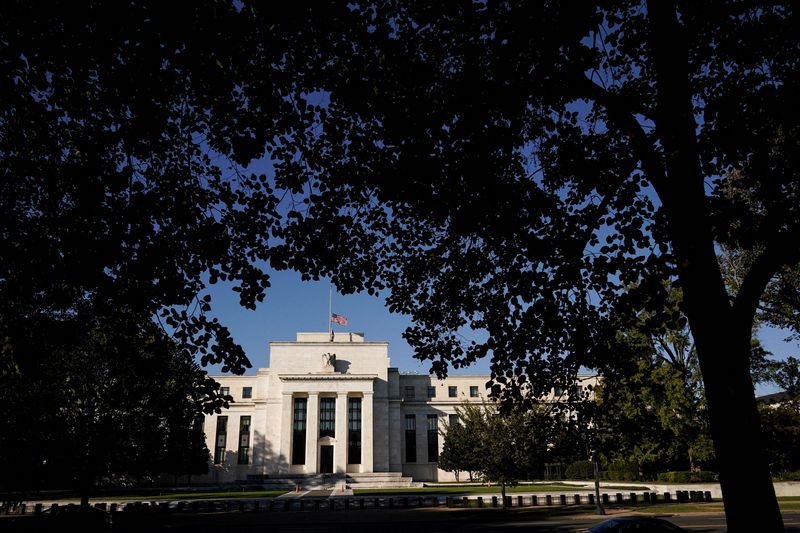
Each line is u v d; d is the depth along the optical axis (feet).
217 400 40.27
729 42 34.63
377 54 35.94
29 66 33.96
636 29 38.52
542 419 43.37
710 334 25.54
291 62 35.88
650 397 128.06
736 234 30.14
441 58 36.81
